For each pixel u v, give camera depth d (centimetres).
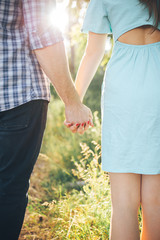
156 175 154
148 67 151
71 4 311
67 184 321
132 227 154
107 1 161
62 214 224
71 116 154
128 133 151
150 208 157
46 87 149
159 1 151
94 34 173
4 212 148
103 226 203
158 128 150
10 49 135
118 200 157
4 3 132
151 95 148
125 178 155
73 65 873
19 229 156
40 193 303
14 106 137
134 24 154
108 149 158
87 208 219
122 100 151
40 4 132
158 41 157
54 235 222
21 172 148
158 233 159
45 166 368
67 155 396
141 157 151
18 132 142
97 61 182
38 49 135
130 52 155
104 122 161
